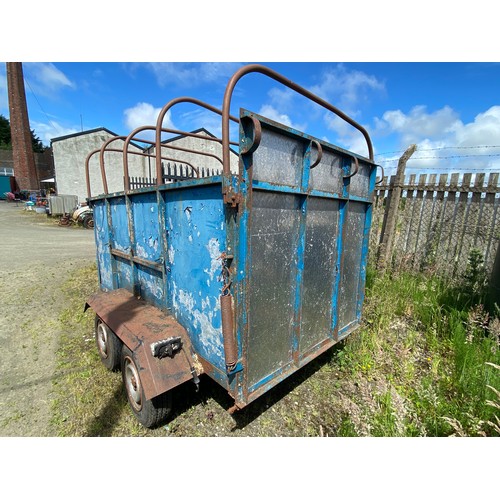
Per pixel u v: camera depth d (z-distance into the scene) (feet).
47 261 22.75
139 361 6.29
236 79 5.20
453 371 8.93
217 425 7.25
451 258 15.12
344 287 9.57
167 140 54.03
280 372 7.07
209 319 6.27
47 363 9.77
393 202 16.66
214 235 5.80
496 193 13.44
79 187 58.23
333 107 7.70
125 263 9.87
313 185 7.37
